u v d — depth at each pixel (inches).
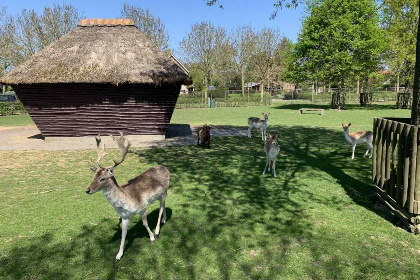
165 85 490.9
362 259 156.3
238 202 235.6
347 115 918.4
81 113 515.2
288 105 1440.7
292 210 219.1
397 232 183.3
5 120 896.3
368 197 239.9
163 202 187.8
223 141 512.1
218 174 312.0
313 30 1053.2
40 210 225.0
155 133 539.5
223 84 2092.8
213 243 174.2
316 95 1732.3
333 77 1074.7
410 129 174.1
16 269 152.9
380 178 223.6
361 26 1010.1
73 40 532.4
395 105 1306.6
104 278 144.9
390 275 142.9
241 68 1889.8
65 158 402.6
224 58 1798.7
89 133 528.7
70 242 178.5
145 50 523.2
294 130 626.5
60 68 479.5
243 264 153.7
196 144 489.1
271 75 1943.9
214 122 810.8
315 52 1047.0
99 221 205.9
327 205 227.3
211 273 146.9
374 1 1031.0
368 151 393.1
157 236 183.2
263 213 214.7
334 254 161.2
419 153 169.3
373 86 1931.6
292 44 1138.7
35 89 491.8
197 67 1716.3
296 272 146.6
